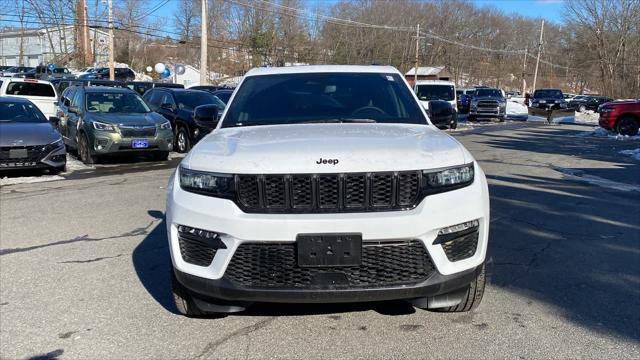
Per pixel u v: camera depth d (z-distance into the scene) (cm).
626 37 4150
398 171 333
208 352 358
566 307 428
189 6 6794
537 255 563
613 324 397
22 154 1051
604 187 959
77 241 619
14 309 430
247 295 335
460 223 344
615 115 2109
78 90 1412
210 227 340
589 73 5378
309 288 330
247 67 6675
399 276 335
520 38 9469
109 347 367
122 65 5838
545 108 3566
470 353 354
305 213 329
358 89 495
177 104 1546
